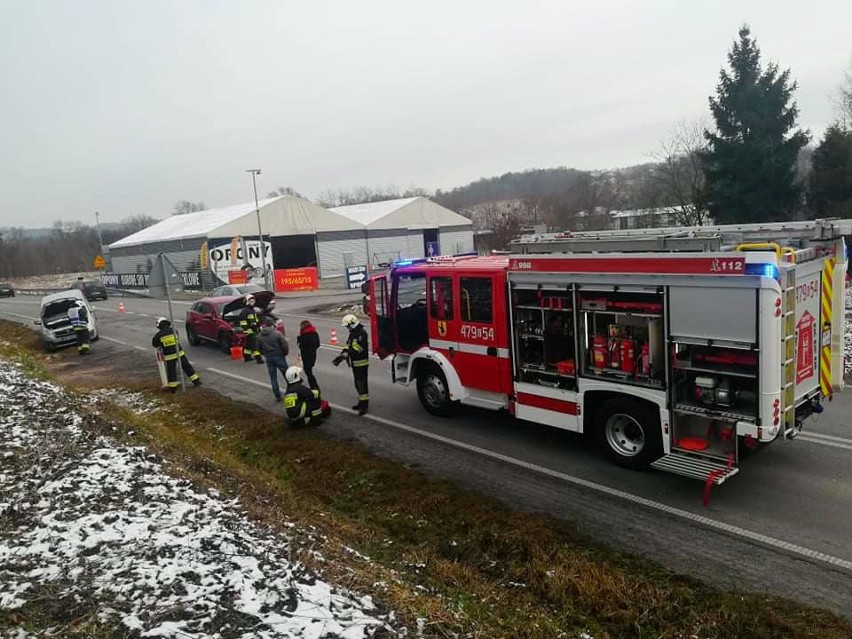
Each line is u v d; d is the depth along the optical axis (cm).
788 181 2806
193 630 387
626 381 718
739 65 2841
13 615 394
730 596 488
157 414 1115
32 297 4966
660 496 682
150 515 564
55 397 1072
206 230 4291
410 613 441
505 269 826
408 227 5378
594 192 6475
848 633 439
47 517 552
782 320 603
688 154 3344
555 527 611
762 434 607
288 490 737
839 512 623
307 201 4697
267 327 1165
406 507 675
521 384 835
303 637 384
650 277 667
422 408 1068
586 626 462
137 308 3300
